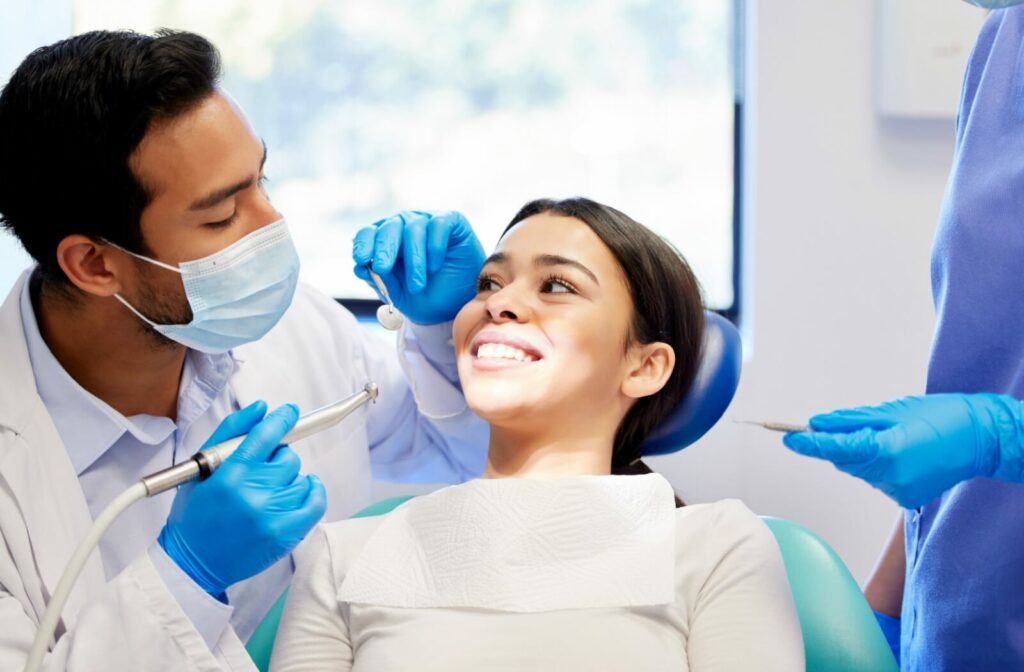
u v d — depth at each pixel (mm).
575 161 2557
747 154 2342
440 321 1657
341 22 2525
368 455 1791
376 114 2559
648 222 2523
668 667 1250
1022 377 1284
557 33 2523
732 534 1363
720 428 2258
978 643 1309
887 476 1187
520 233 1507
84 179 1290
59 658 1201
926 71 2182
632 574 1295
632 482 1375
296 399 1656
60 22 2127
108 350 1423
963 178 1353
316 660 1345
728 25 2459
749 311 2301
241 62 2520
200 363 1520
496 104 2557
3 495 1345
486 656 1241
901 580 1648
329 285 2572
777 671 1256
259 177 1398
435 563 1336
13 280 2117
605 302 1459
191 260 1336
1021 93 1315
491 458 1490
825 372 2273
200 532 1201
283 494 1202
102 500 1491
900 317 2268
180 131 1283
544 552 1314
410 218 1604
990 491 1290
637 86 2518
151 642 1194
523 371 1409
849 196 2244
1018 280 1293
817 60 2223
